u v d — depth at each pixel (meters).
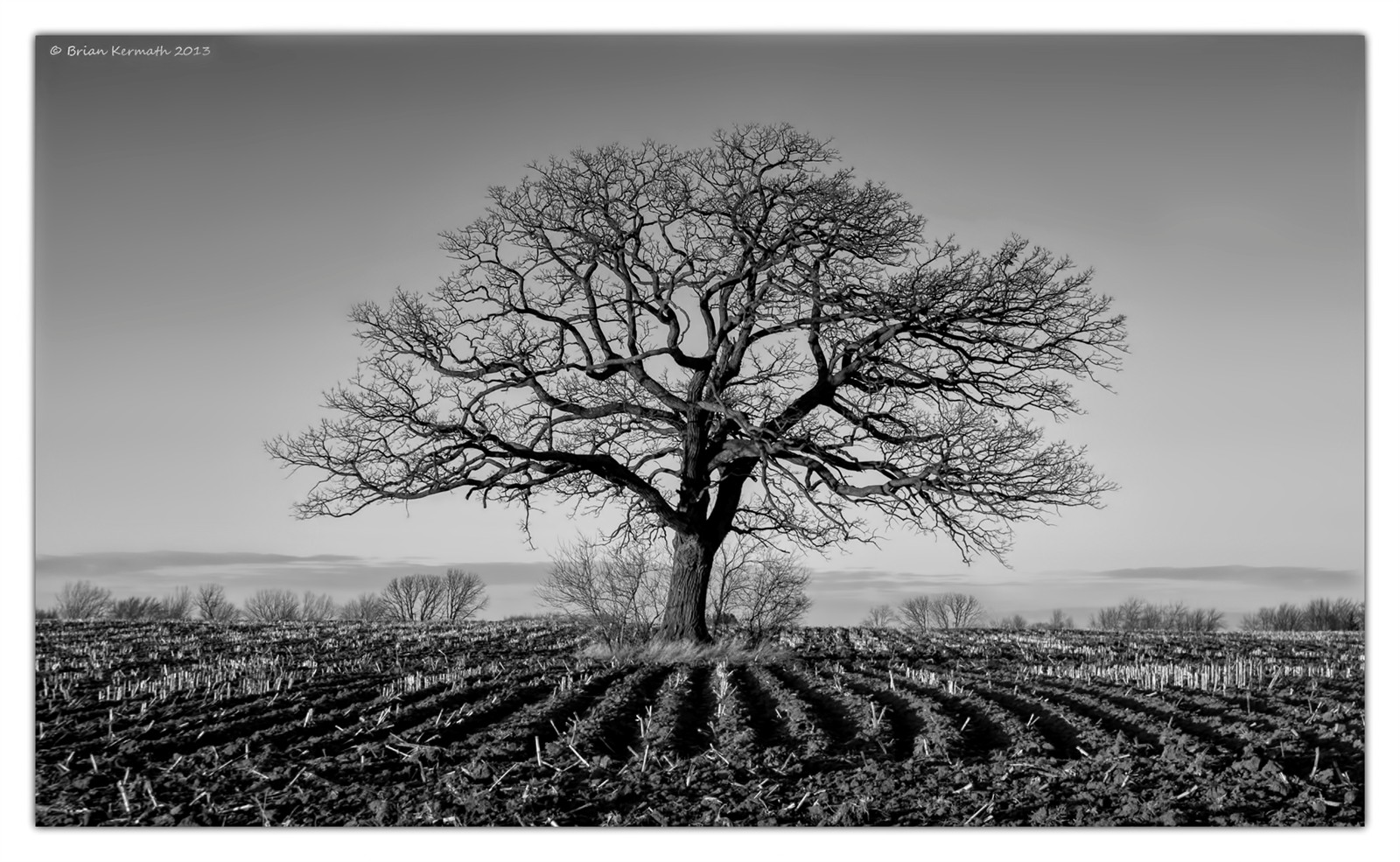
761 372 21.66
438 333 20.72
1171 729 12.53
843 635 26.19
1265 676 17.17
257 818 8.66
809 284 19.88
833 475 20.53
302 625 27.66
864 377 21.45
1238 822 8.78
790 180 19.91
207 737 11.45
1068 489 19.14
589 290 21.17
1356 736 11.62
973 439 19.14
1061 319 20.33
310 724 12.28
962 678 17.09
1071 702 14.48
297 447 19.55
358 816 8.77
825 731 12.60
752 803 9.30
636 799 9.54
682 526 21.12
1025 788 9.83
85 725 11.69
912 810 9.19
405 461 20.00
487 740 11.66
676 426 21.59
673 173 20.09
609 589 23.17
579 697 14.75
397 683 15.54
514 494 20.80
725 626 24.00
